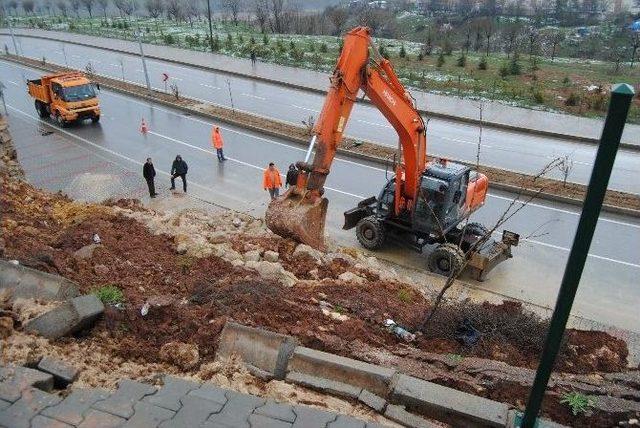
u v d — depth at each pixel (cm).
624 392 586
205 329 586
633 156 2008
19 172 1366
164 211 1432
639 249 1326
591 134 2208
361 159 1944
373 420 491
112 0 7944
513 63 3128
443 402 511
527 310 920
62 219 989
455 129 2325
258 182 1742
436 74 3156
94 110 2305
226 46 4184
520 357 678
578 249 339
